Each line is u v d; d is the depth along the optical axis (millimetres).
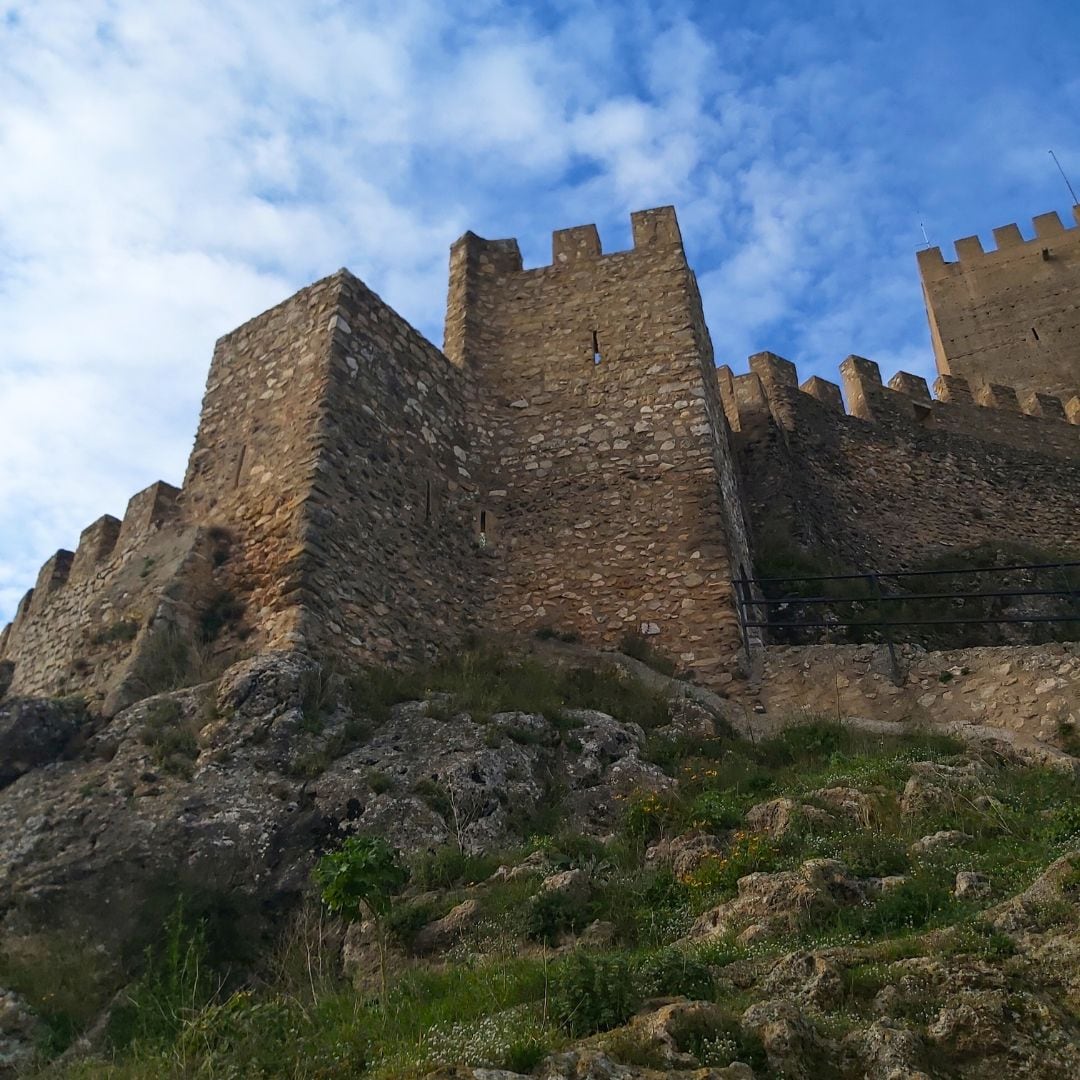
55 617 17078
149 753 10984
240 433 16172
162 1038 7000
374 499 15141
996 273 44688
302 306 16844
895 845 8562
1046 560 24500
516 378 19062
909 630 20438
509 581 16734
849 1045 5406
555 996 6320
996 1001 5477
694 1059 5340
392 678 13203
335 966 8398
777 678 14781
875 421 27734
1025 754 12016
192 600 13828
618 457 17594
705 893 8180
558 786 11531
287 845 9836
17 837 9984
